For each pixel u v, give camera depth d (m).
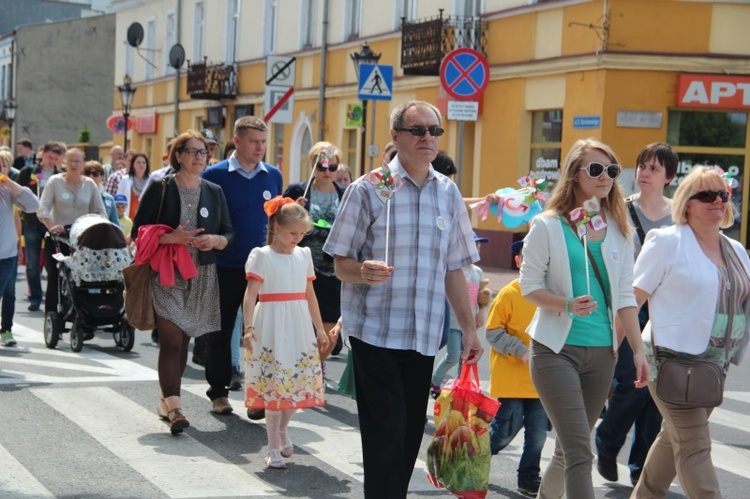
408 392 7.73
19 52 86.19
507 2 32.56
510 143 32.47
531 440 9.42
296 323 10.29
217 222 11.64
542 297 7.72
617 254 7.85
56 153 21.91
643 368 7.80
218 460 10.12
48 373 14.02
